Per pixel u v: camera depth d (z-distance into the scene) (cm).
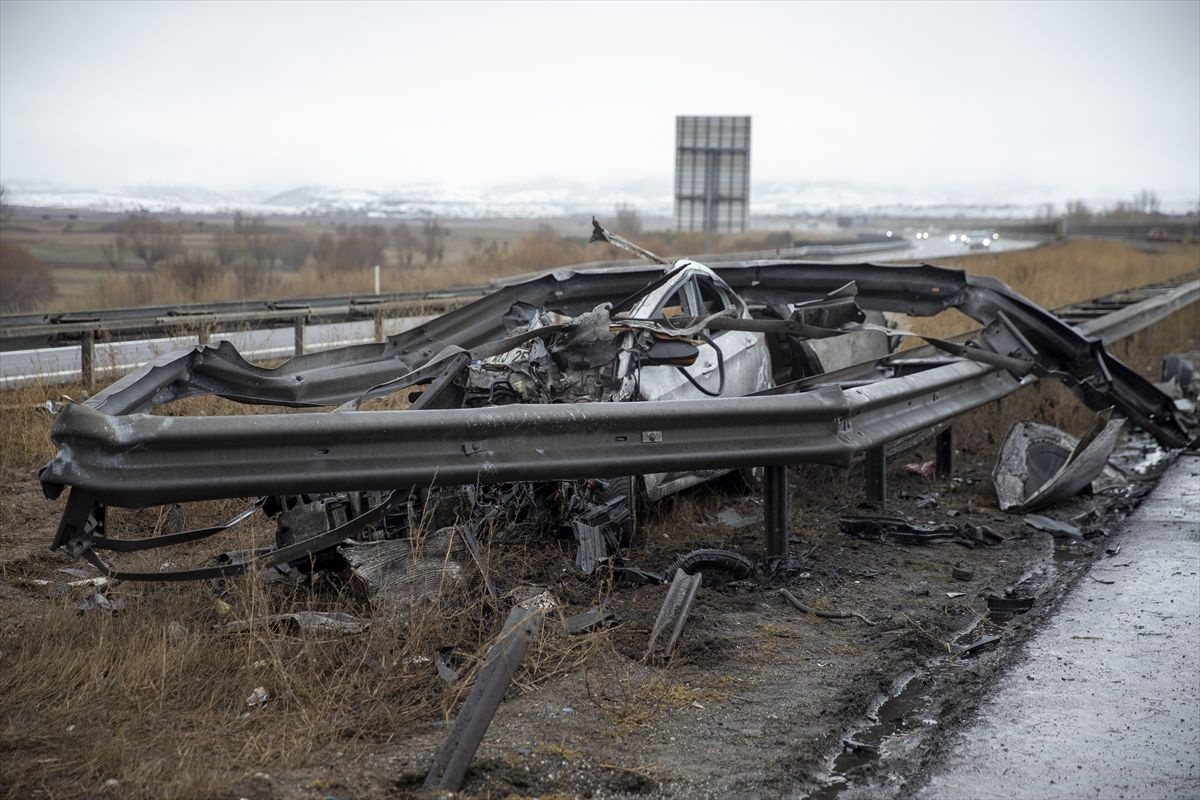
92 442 470
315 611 564
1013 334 997
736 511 862
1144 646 601
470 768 417
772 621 619
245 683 482
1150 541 827
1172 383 1445
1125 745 473
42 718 444
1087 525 883
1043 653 591
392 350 855
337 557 611
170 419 489
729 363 894
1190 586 710
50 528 739
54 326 1108
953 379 867
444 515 637
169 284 3002
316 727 444
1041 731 488
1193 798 425
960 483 994
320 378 763
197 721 451
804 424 670
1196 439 1207
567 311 985
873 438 715
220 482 493
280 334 1720
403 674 493
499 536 661
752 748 454
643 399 757
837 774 441
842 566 734
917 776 441
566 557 675
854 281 998
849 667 552
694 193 4434
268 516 666
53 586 620
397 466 538
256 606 543
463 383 680
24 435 908
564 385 736
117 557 672
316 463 519
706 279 916
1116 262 4591
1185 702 522
